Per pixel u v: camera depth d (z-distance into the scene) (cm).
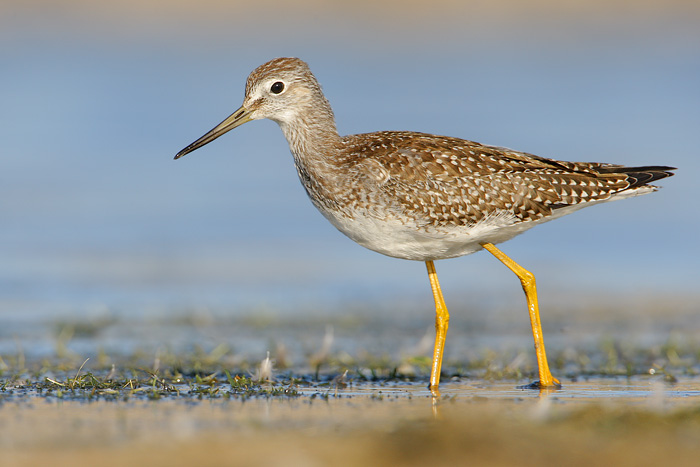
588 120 2911
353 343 1382
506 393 999
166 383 1023
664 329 1464
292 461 688
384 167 1067
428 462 680
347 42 3891
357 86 3406
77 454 710
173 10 4025
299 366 1199
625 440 725
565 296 1739
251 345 1360
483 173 1078
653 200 2319
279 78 1162
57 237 2142
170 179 2531
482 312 1630
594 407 857
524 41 3866
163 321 1540
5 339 1370
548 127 2839
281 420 828
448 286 1847
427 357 1181
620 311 1609
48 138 2770
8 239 2125
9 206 2314
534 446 713
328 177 1105
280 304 1695
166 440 750
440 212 1062
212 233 2200
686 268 1917
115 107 3070
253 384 1041
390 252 1106
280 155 2709
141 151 2708
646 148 2600
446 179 1064
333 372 1157
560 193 1096
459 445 720
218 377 1102
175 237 2173
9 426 802
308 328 1500
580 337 1416
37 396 950
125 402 920
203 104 3156
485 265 2014
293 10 4050
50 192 2409
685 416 798
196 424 810
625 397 966
